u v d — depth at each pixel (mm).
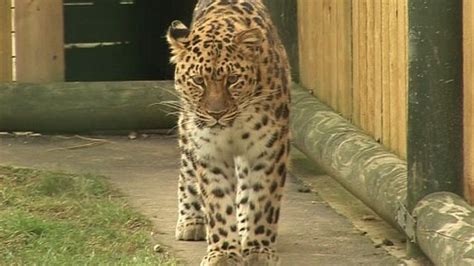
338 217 14023
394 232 13438
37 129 18344
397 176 12766
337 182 15273
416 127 11922
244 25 11742
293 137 16578
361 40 15164
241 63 11281
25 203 14305
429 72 11789
